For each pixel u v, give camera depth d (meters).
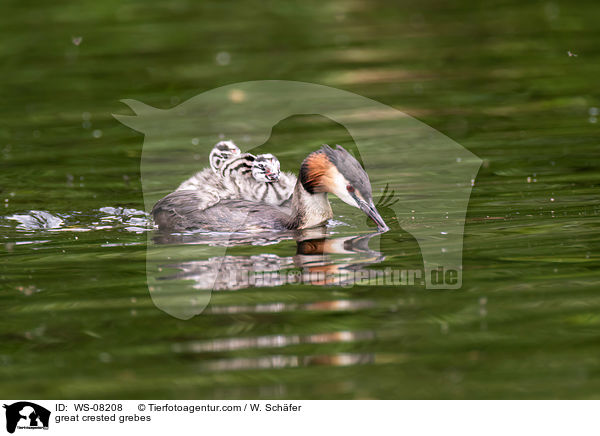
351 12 43.53
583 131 24.19
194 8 45.41
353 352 11.86
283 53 35.16
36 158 23.39
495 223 17.22
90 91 30.39
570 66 31.83
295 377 11.30
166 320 12.99
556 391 10.80
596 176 20.23
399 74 31.45
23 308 13.51
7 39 38.66
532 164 21.38
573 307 12.98
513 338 12.11
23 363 11.76
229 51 35.75
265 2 46.50
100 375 11.43
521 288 13.77
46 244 16.81
